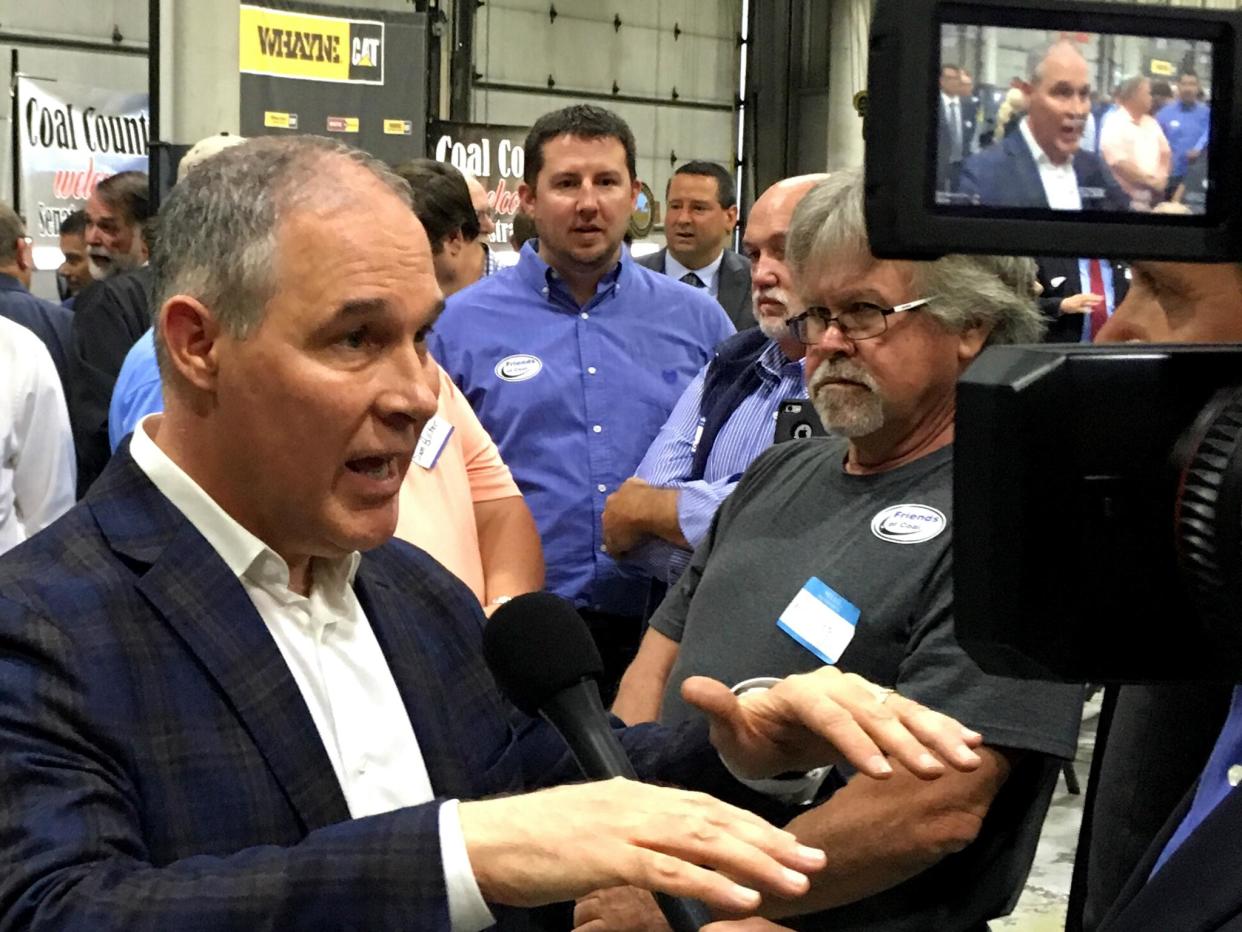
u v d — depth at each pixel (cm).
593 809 81
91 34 927
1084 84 60
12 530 327
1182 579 63
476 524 247
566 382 289
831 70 1138
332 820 108
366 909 84
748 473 179
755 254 241
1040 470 62
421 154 736
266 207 105
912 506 152
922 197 59
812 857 75
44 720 96
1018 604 62
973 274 154
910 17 59
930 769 94
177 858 100
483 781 123
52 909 87
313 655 115
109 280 396
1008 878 140
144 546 108
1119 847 113
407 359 108
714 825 77
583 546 284
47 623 101
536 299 296
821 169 1198
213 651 106
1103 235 60
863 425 155
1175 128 61
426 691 122
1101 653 63
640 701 186
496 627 101
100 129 834
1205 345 65
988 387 62
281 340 105
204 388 108
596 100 1130
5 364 322
